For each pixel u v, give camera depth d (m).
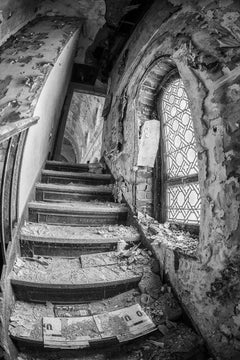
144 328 2.21
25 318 2.20
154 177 3.60
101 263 2.82
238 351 1.81
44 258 2.80
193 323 2.23
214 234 2.05
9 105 2.65
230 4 2.12
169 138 3.40
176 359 1.96
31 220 3.32
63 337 2.07
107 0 3.97
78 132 11.73
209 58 2.17
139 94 3.64
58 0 4.84
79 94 9.72
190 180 2.90
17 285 2.34
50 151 5.55
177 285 2.46
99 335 2.12
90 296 2.53
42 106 3.30
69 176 4.37
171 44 2.82
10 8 3.63
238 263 1.83
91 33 5.26
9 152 2.20
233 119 1.91
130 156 3.76
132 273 2.72
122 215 3.65
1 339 1.84
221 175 2.00
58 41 3.94
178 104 3.16
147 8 3.87
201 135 2.22
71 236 2.97
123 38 4.70
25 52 3.60
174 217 3.26
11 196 2.33
